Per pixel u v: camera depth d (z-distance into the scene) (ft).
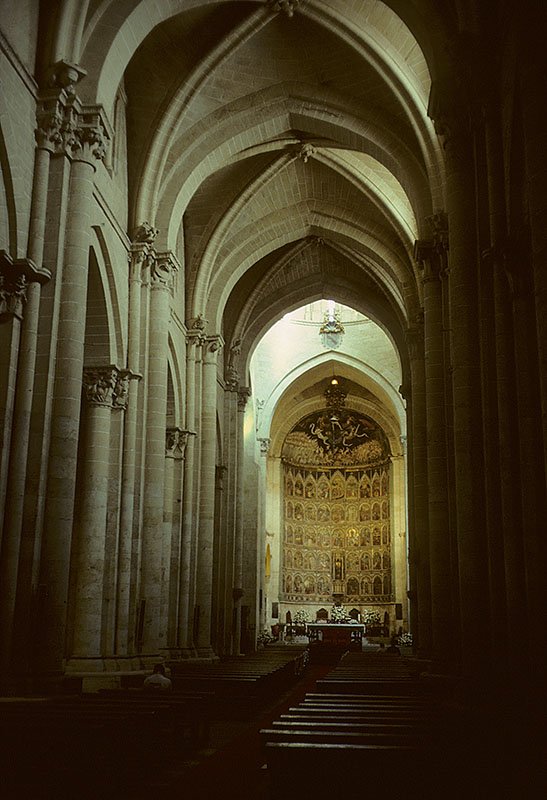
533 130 35.91
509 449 47.75
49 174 56.08
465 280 53.57
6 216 52.75
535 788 21.03
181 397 95.50
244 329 125.49
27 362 52.11
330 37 78.02
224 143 85.10
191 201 99.14
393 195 97.25
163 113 76.18
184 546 91.61
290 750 21.01
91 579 63.26
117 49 61.62
